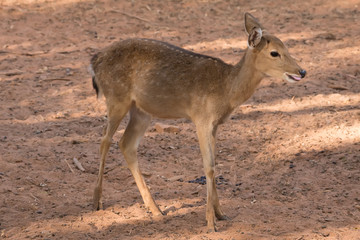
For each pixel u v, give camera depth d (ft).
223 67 31.04
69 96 54.49
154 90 32.04
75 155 41.42
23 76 59.21
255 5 84.23
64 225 30.91
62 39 71.72
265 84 57.47
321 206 33.53
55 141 43.91
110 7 82.28
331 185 36.70
